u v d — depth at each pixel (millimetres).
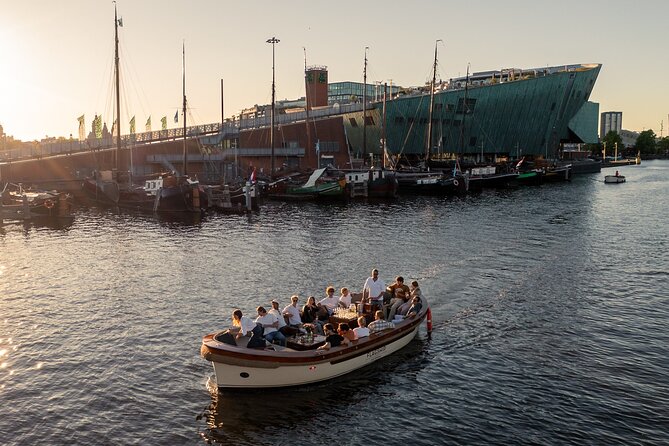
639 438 13891
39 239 43906
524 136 144750
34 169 89500
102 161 91625
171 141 95500
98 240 43062
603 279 29406
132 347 19781
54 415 15016
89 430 14273
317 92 131875
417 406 15648
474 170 96625
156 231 47594
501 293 26578
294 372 16406
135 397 16031
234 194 63406
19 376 17422
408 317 19938
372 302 20453
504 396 16156
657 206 67688
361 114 111438
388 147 113938
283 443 13805
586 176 144500
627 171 176000
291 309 18422
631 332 21266
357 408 15570
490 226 49125
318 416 15125
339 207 66125
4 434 14055
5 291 27484
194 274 30766
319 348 16922
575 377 17344
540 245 39469
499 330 21484
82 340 20500
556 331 21359
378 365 18391
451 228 47844
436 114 118312
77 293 27000
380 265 32750
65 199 56906
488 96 128500
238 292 26969
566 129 162375
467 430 14352
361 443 13805
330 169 85062
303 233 45438
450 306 24516
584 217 56281
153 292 27109
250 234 45250
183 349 19594
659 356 18969
